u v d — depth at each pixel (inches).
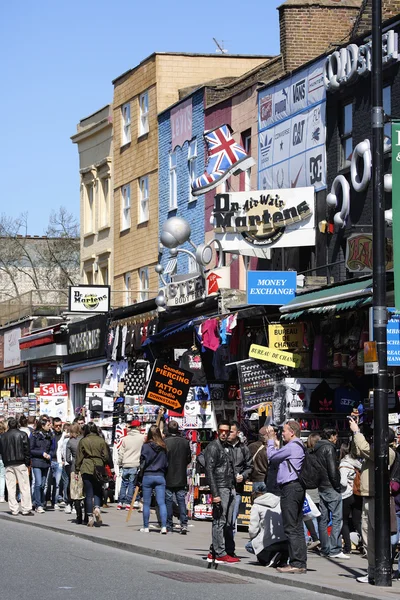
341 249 1165.1
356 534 880.3
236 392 1239.5
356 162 1118.4
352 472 857.5
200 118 1633.9
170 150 1763.0
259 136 1392.7
